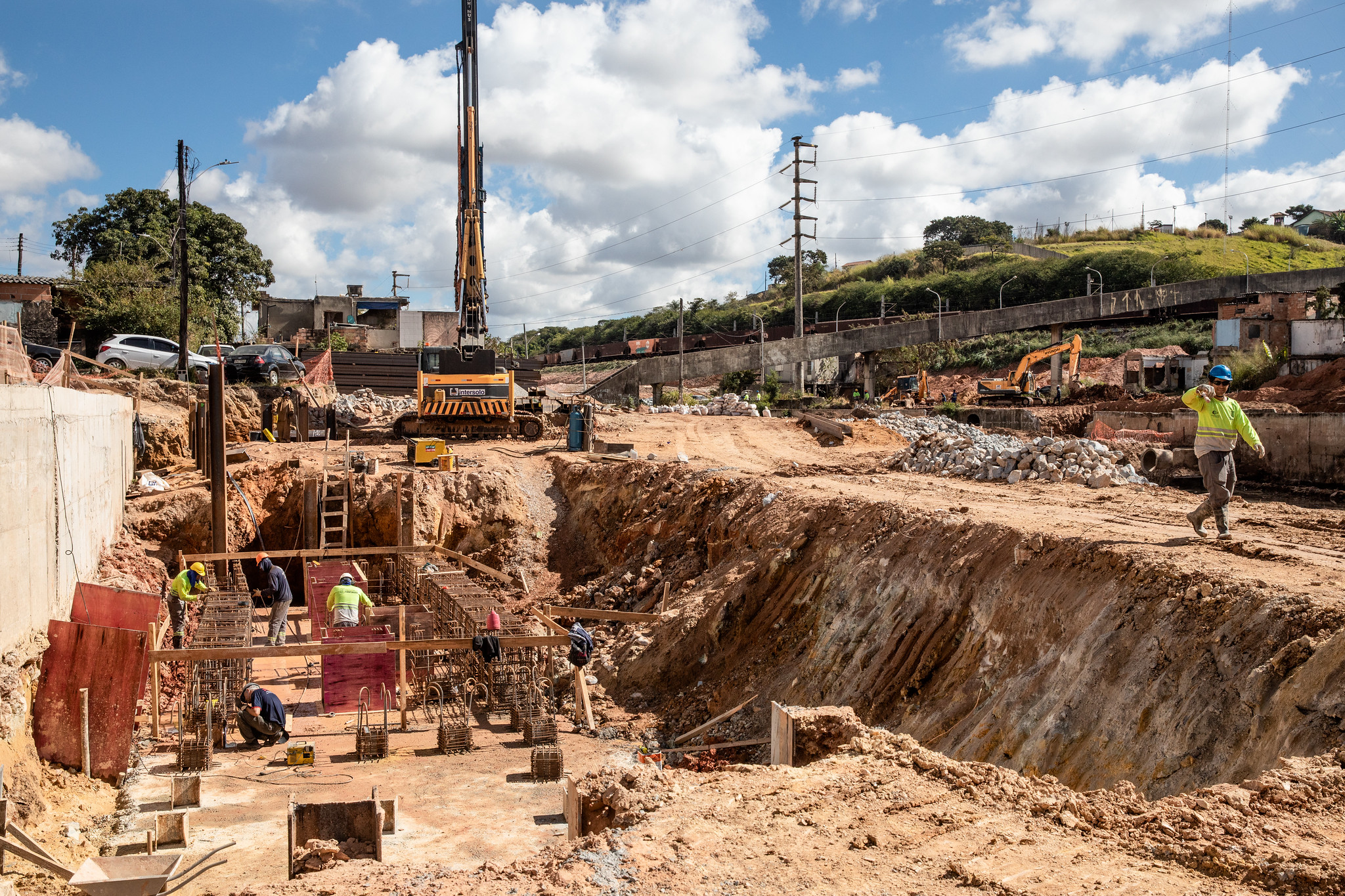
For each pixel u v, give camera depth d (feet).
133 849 33.65
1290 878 14.51
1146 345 242.78
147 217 174.70
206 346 131.75
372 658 51.83
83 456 52.29
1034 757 29.35
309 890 17.29
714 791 20.49
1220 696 24.66
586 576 79.97
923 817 18.56
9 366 45.73
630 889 16.02
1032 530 40.86
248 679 55.57
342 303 207.21
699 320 412.16
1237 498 53.36
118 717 40.24
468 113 103.19
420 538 82.48
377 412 122.01
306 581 70.74
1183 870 15.51
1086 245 419.95
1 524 34.63
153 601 48.57
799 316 188.65
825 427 116.98
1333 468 91.20
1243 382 152.56
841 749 23.15
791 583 54.70
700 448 105.60
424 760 45.29
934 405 179.52
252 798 39.93
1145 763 25.39
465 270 105.40
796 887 15.88
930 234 479.82
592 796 21.52
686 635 56.29
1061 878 15.52
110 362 108.17
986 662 36.47
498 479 88.38
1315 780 17.97
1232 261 346.13
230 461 88.28
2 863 27.68
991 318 195.83
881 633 43.88
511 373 107.04
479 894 16.57
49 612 41.75
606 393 175.63
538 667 58.54
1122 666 29.14
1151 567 31.68
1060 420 146.00
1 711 34.12
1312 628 23.88
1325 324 145.69
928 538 46.34
